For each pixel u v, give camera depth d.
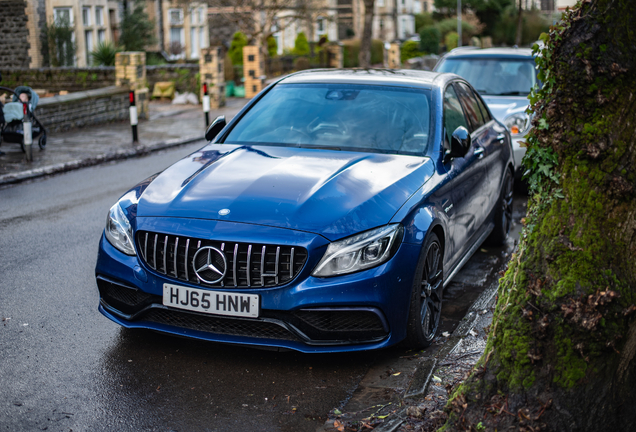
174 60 31.42
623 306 2.54
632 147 2.56
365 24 24.14
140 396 3.55
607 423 2.57
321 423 3.31
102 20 27.83
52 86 20.58
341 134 4.82
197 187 4.05
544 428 2.56
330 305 3.59
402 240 3.80
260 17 32.94
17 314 4.66
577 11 2.59
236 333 3.72
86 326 4.47
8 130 10.94
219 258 3.63
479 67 10.01
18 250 6.16
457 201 4.75
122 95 16.50
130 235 3.92
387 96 5.11
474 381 2.73
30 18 24.89
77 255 6.04
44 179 9.75
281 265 3.60
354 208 3.78
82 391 3.60
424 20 60.91
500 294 2.84
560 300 2.55
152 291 3.78
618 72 2.52
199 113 18.52
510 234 7.16
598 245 2.56
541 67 2.71
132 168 10.76
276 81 5.57
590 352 2.53
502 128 6.74
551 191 2.69
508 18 55.03
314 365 3.93
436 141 4.75
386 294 3.68
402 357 4.04
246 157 4.50
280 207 3.76
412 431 3.10
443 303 5.07
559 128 2.63
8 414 3.35
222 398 3.54
